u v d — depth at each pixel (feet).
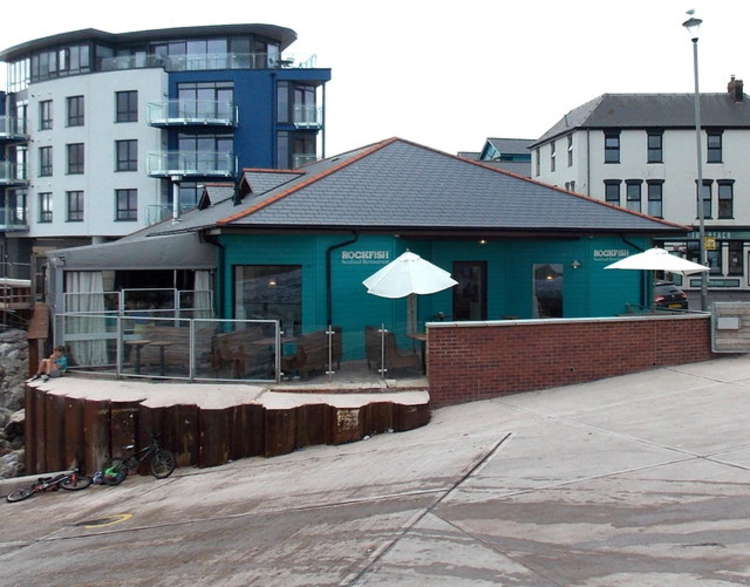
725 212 150.10
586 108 159.84
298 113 154.40
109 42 162.50
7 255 173.58
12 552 28.27
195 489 32.94
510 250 58.85
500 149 211.61
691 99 155.63
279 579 20.17
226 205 71.46
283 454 36.42
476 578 18.51
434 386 40.75
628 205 150.51
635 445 29.50
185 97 153.69
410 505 25.03
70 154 159.43
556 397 40.19
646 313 55.42
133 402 37.76
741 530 20.24
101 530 29.27
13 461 45.70
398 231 51.93
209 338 42.83
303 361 42.29
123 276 55.01
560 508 23.11
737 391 37.22
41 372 45.39
